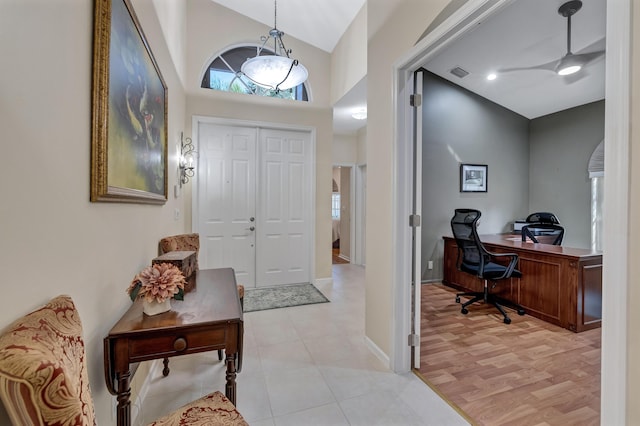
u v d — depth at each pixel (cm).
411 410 175
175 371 215
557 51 361
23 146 80
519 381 204
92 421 83
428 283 472
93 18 117
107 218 134
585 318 286
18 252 79
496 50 369
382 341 228
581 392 193
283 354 238
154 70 203
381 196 227
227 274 217
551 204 512
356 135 625
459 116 488
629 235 87
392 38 210
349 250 647
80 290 111
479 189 503
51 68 92
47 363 64
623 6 87
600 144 455
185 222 386
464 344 260
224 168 409
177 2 312
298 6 369
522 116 533
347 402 182
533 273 327
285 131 436
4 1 73
